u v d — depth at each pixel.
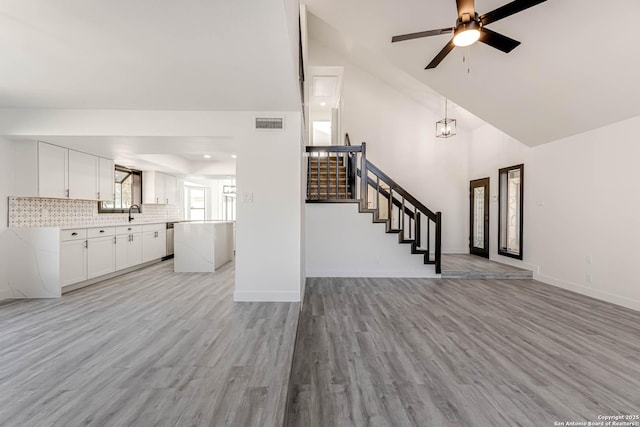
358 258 5.26
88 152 4.70
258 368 1.96
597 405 1.79
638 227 3.49
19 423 1.42
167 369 1.95
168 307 3.33
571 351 2.47
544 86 3.72
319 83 7.85
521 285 4.69
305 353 2.44
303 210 4.26
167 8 1.67
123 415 1.49
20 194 3.85
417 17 3.69
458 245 7.26
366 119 7.33
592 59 3.10
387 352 2.45
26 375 1.87
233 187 10.98
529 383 2.02
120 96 3.16
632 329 2.92
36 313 3.12
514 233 5.90
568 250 4.43
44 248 3.76
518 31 3.18
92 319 2.93
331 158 7.33
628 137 3.60
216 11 1.70
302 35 4.36
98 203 5.50
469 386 1.98
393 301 3.84
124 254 5.25
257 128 3.63
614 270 3.76
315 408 1.76
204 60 2.33
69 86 2.88
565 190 4.49
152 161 5.67
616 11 2.61
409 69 4.52
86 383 1.78
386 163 7.32
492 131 6.30
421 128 7.32
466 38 2.76
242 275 3.61
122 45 2.11
